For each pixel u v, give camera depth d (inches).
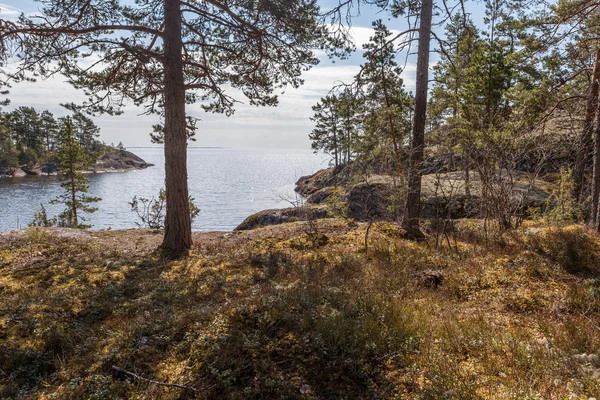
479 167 412.8
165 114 411.2
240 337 186.5
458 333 200.4
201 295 266.5
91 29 374.0
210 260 371.6
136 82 446.0
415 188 467.2
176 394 154.1
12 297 261.9
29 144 4311.0
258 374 165.5
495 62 747.4
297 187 2687.0
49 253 404.8
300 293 246.2
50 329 208.8
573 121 574.9
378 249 387.2
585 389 147.3
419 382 160.2
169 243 420.8
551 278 281.0
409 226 473.1
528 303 244.1
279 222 886.4
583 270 291.6
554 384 151.9
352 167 595.2
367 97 638.5
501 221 406.3
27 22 374.9
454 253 371.9
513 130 461.7
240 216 1715.1
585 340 189.9
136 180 3612.2
